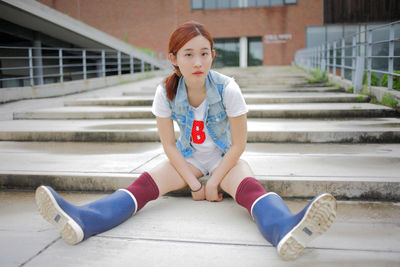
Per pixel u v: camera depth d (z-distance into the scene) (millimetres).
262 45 25094
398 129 3701
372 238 1769
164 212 2146
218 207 2219
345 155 3092
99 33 15500
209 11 25172
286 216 1603
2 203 2375
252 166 2770
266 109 4957
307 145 3617
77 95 8547
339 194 2342
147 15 25406
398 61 6066
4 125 4688
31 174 2629
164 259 1597
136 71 20156
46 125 4652
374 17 23203
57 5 25078
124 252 1665
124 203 1924
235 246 1709
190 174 2172
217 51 25594
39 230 1934
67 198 2459
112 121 5000
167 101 2088
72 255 1643
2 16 12234
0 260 1605
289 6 24406
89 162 2998
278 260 1572
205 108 2070
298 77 11438
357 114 4809
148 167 2791
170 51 1927
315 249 1667
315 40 24281
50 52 17125
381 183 2291
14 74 15820
